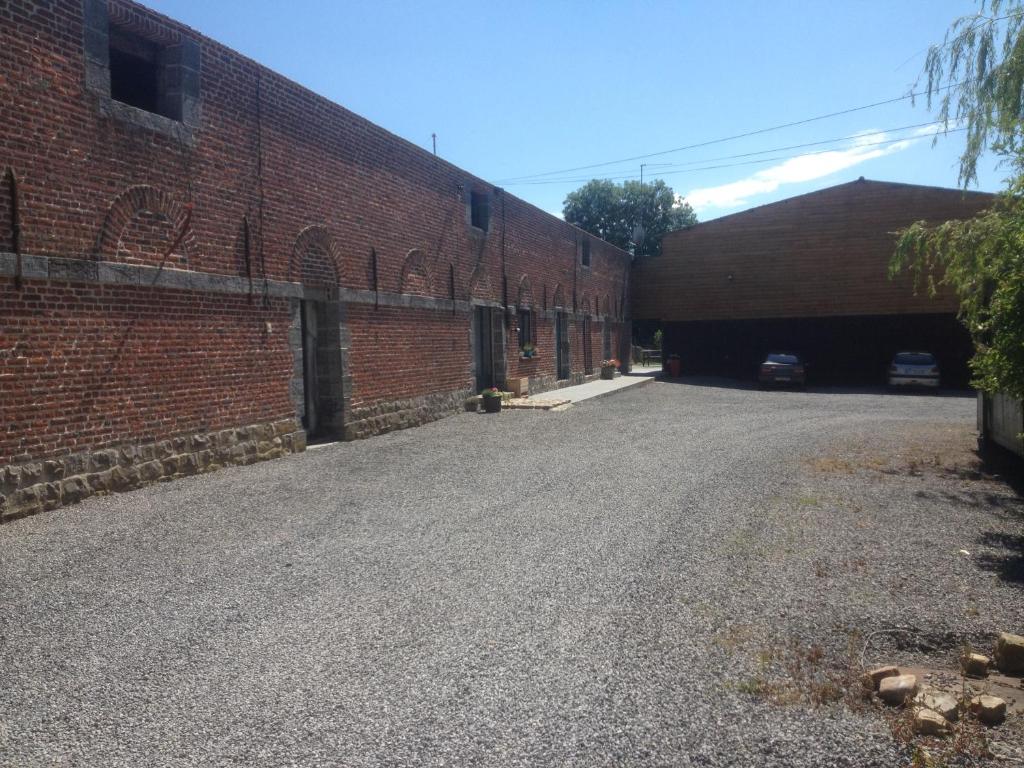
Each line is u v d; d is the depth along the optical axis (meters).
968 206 27.41
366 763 3.17
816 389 27.00
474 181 18.05
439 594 5.23
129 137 8.52
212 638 4.48
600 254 29.03
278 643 4.41
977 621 4.79
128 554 6.12
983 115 9.39
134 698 3.75
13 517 7.16
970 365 7.92
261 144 10.68
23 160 7.32
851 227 29.03
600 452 11.41
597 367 28.83
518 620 4.75
